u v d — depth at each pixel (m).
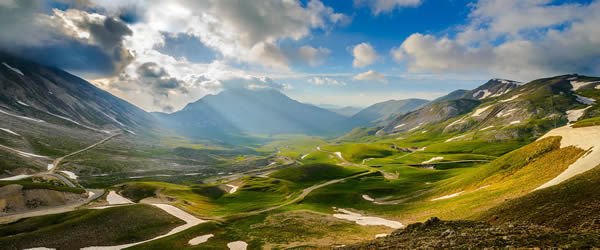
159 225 79.31
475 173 88.44
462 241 26.16
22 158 173.38
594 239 19.28
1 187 103.44
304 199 114.88
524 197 39.41
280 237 67.06
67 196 118.25
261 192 146.75
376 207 93.19
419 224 39.94
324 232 68.75
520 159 75.25
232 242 65.94
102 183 168.12
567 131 69.94
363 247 34.84
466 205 61.22
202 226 76.94
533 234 23.64
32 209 103.06
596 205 27.45
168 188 135.75
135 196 126.12
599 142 52.41
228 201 129.12
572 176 43.09
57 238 67.50
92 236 69.44
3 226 81.62
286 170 193.50
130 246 65.88
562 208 30.20
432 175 145.00
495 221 35.94
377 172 178.88
